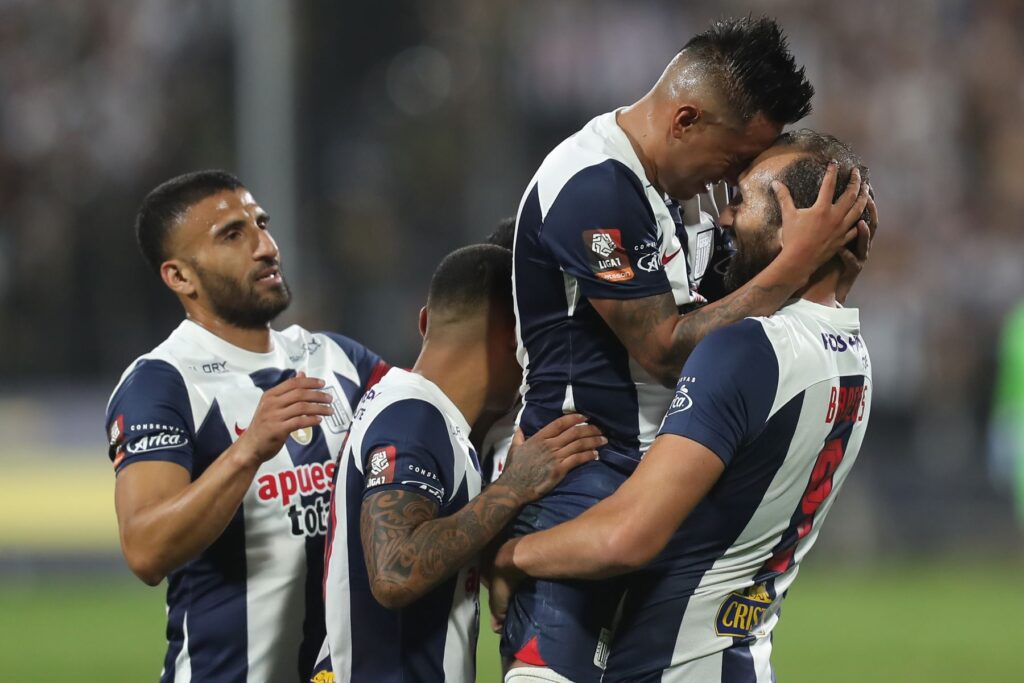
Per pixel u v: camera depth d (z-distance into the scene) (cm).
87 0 5462
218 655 1320
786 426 1088
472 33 5181
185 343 1384
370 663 1173
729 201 1191
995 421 4662
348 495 1180
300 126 5088
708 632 1126
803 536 1163
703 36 1170
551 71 5191
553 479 1145
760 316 1105
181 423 1324
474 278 1213
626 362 1171
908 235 5169
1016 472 4541
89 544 4159
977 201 5294
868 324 4969
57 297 4894
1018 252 5144
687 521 1106
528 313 1196
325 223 5062
